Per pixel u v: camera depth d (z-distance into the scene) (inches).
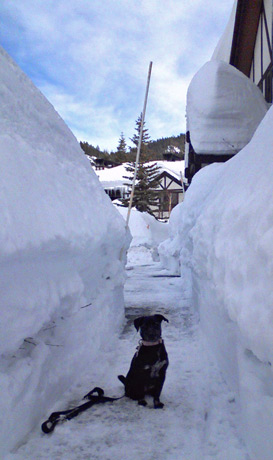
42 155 144.3
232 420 114.3
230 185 167.2
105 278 211.8
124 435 111.3
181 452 102.6
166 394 141.0
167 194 1780.3
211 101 412.2
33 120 155.7
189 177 542.3
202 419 121.9
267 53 445.7
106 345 195.3
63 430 110.9
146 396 139.9
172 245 564.4
